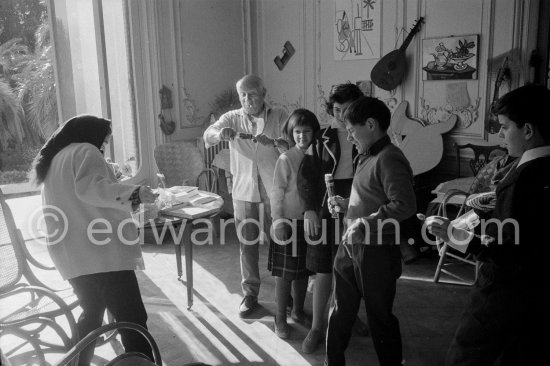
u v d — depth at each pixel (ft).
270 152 10.33
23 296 11.34
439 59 15.31
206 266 13.87
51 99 21.91
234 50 19.86
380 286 6.99
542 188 4.97
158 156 15.84
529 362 5.32
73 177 6.67
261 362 8.99
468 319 5.60
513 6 13.76
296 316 10.37
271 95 20.16
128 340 7.16
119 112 17.19
